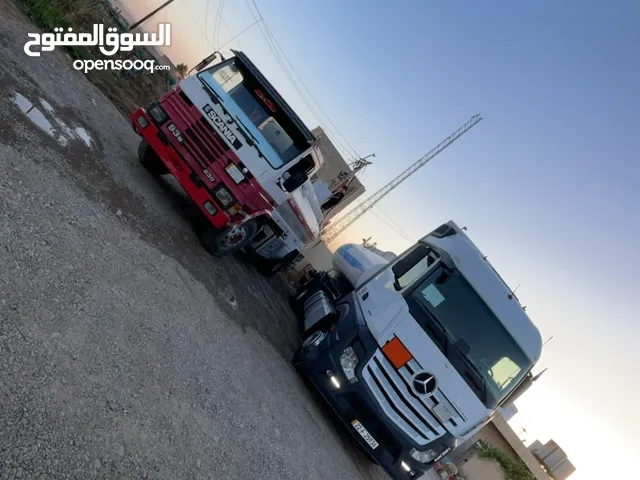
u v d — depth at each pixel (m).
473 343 6.55
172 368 3.93
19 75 5.78
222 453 3.76
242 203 6.60
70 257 3.73
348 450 7.29
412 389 6.33
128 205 5.66
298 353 7.67
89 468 2.51
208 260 7.07
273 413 5.28
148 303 4.32
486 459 17.81
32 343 2.79
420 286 6.79
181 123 6.52
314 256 17.31
